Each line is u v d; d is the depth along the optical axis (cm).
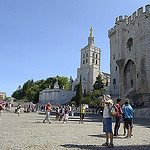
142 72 3494
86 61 9794
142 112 2559
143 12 3722
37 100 9631
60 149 522
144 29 3612
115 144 630
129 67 4159
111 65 5444
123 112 830
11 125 1155
